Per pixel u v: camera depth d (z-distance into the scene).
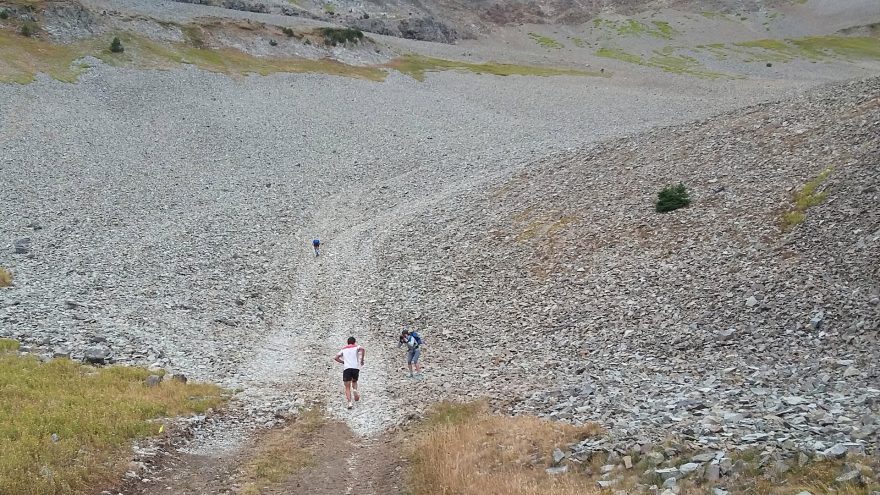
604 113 88.38
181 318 27.59
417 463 15.29
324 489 14.46
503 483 12.73
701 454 12.19
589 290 27.27
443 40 182.62
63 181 49.12
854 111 34.47
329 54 121.69
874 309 18.75
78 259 33.75
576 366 21.25
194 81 88.88
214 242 40.28
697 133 42.84
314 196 52.78
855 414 13.31
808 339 18.84
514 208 40.91
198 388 20.12
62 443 14.37
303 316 30.83
